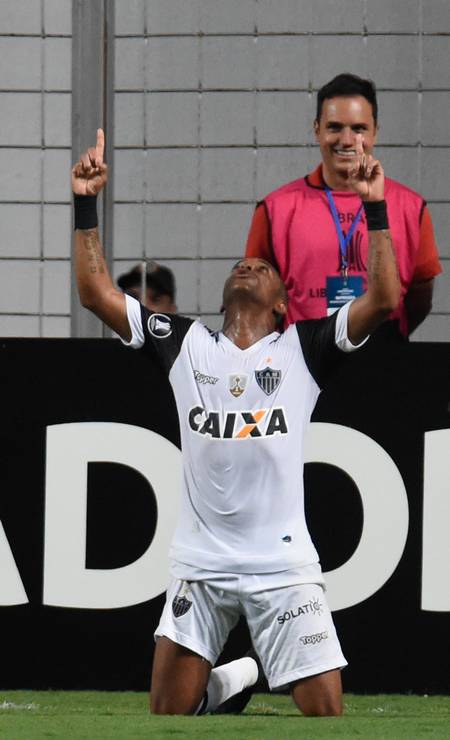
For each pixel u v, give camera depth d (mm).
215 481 14047
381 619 17609
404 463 17594
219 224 23594
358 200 18297
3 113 23891
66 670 17828
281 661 14086
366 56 23500
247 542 14047
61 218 23844
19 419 17812
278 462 14016
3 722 12750
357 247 18156
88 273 14516
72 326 20844
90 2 21422
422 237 18609
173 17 23672
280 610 13992
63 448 17812
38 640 17828
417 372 17594
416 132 23422
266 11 23594
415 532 17594
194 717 13297
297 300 18297
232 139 23656
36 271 23781
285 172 23578
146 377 17766
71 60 22719
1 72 23953
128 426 17812
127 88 23734
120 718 13102
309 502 17672
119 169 23688
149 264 21688
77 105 21516
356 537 17641
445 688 17562
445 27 23391
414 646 17578
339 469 17656
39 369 17812
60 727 12383
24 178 23875
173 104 23672
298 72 23578
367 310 14016
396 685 17594
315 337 14258
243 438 13961
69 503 17797
